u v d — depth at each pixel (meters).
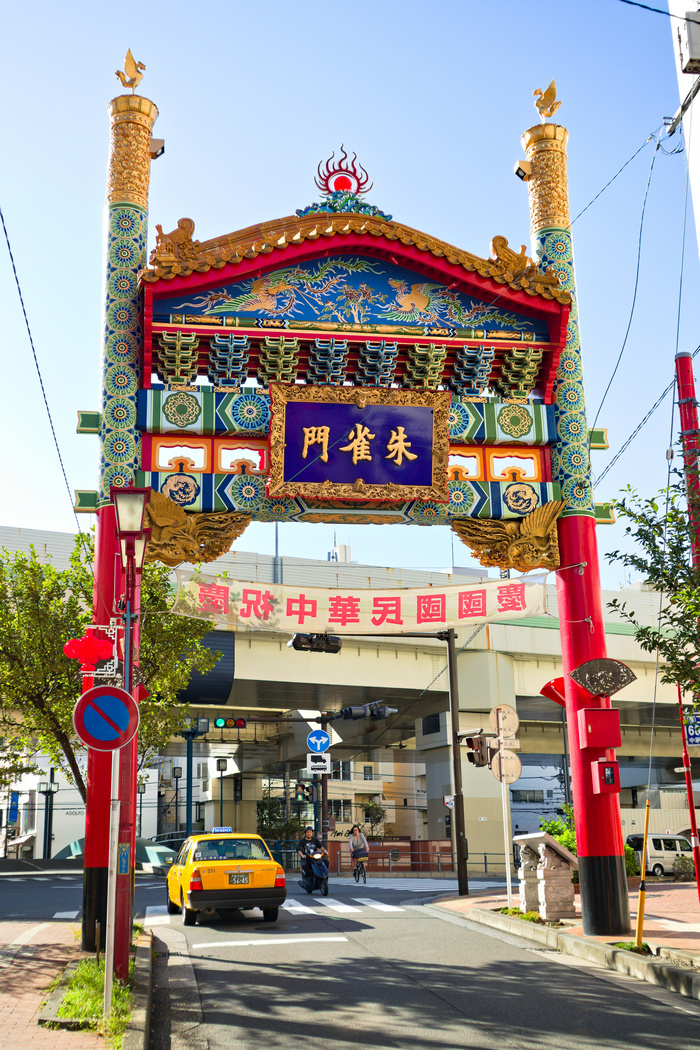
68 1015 8.12
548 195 15.42
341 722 47.66
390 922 15.48
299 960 11.84
